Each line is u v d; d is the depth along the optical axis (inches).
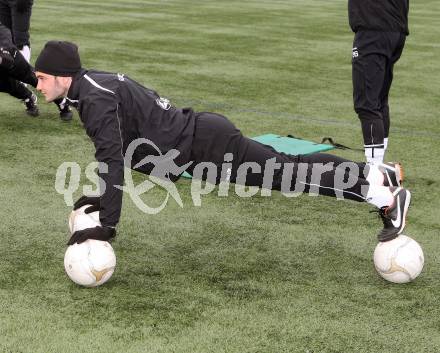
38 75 278.2
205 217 369.7
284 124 563.8
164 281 296.0
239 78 741.9
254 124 559.8
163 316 265.9
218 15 1363.2
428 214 383.6
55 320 260.2
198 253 325.7
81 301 275.6
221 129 289.0
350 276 306.8
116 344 245.3
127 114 280.4
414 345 251.3
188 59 841.5
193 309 272.1
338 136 534.9
